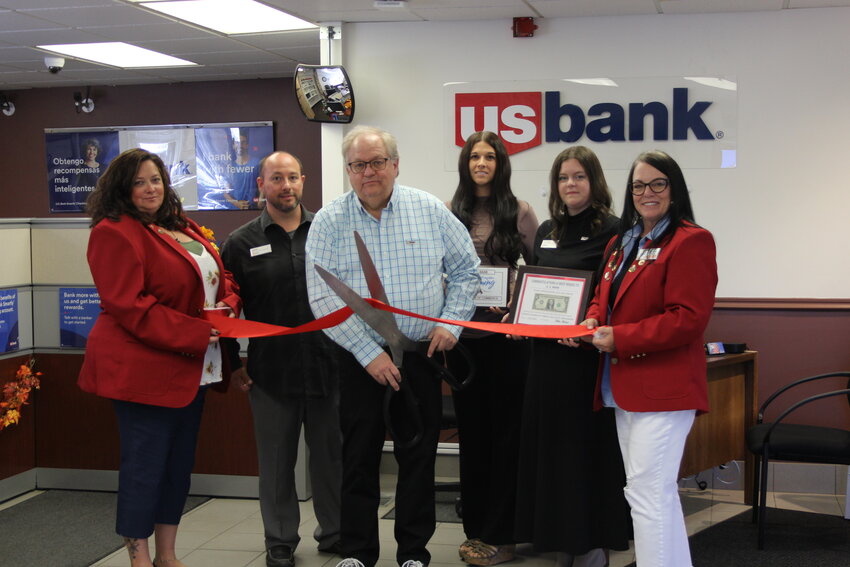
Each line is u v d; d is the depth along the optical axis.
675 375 2.67
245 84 8.44
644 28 4.72
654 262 2.69
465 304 3.12
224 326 3.08
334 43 4.97
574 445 3.10
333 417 3.64
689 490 4.70
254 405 3.60
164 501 3.23
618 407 2.79
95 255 2.93
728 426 4.32
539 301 3.11
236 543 3.83
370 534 3.12
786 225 4.66
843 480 4.57
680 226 2.69
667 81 4.72
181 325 2.94
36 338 4.59
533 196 4.91
